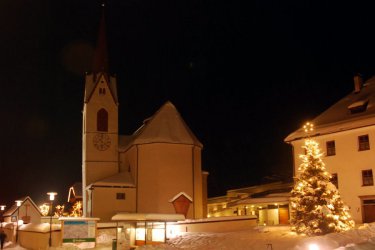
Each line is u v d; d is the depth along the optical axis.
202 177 60.62
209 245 29.88
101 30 64.62
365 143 39.72
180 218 35.22
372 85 45.50
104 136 60.12
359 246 18.03
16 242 43.06
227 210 64.56
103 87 61.50
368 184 38.88
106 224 38.69
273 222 53.22
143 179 52.25
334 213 29.03
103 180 53.25
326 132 42.31
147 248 29.45
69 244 32.25
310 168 30.28
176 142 52.44
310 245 22.00
